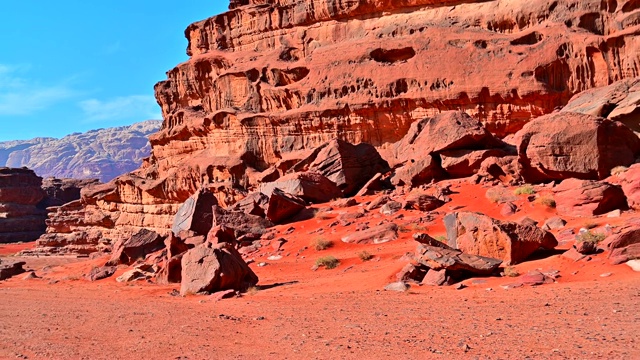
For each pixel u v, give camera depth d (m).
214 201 38.16
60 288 29.34
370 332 11.69
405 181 36.88
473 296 15.24
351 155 41.06
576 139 28.36
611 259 16.31
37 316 17.38
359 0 54.09
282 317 14.48
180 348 11.20
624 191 24.62
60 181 134.50
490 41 46.19
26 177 118.75
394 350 9.86
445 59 46.88
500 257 18.81
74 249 82.75
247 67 59.16
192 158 63.06
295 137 53.19
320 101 51.81
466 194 31.70
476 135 35.25
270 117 54.41
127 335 13.09
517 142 30.48
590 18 43.84
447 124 36.81
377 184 38.78
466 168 35.06
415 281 18.45
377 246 26.91
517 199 28.41
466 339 10.32
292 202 35.38
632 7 42.28
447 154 35.91
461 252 18.70
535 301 13.56
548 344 9.41
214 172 59.16
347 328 12.32
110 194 76.25
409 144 40.16
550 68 42.78
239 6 67.69
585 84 41.75
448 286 17.30
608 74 41.09
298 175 38.50
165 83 74.06
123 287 27.20
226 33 65.75
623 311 11.40
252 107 57.78
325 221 33.38
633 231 16.42
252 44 62.72
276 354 10.18
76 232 84.06
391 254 24.09
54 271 43.97
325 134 51.34
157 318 15.64
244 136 57.44
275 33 60.56
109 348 11.48
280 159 53.69
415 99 46.94
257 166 56.25
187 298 20.45
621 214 22.47
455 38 47.66
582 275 15.99
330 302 16.47
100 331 13.86
